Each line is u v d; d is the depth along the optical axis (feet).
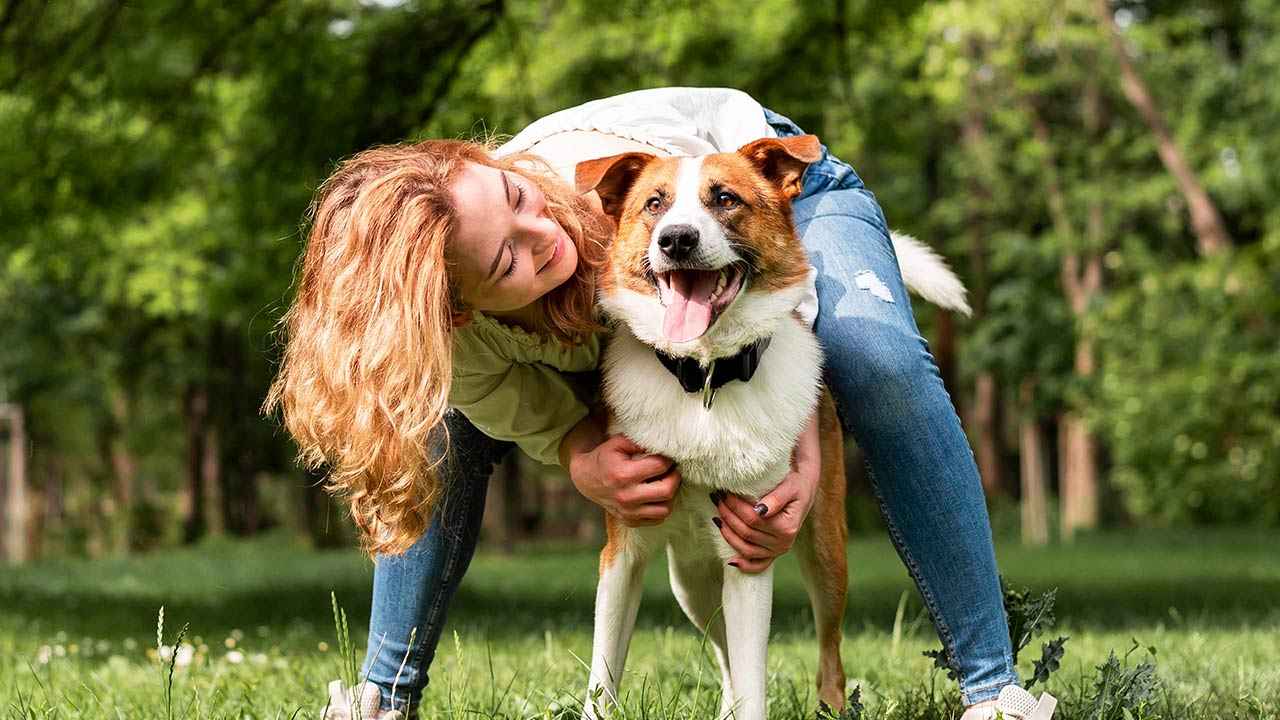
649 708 10.80
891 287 11.05
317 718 10.91
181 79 35.37
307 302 9.53
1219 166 68.69
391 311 8.97
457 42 34.58
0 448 99.04
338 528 94.84
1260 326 67.26
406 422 8.95
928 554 10.37
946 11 44.50
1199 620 22.43
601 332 10.89
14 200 36.99
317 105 33.94
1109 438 79.97
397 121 33.76
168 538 100.99
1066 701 11.60
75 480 147.54
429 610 11.44
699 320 9.82
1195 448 70.28
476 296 9.70
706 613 12.10
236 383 98.73
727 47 40.45
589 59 42.68
